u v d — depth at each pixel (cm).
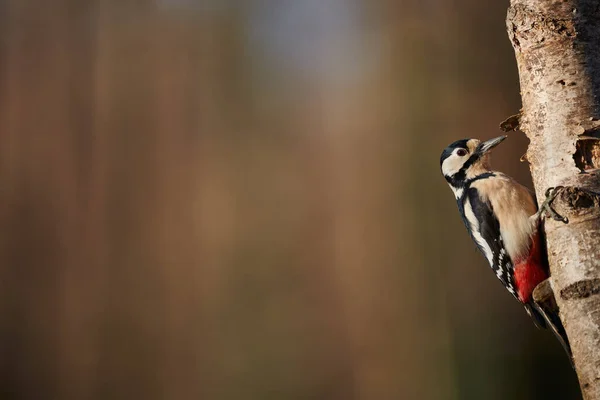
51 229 1519
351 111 1304
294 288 1419
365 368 1146
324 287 1369
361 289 1176
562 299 463
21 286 1468
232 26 1711
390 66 1138
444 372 1046
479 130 1075
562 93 487
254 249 1474
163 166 1600
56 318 1459
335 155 1395
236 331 1418
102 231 1530
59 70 1628
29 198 1530
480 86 1091
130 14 1689
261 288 1445
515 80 1090
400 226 1097
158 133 1622
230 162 1611
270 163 1594
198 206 1568
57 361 1435
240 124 1627
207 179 1603
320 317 1358
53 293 1473
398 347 1084
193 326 1445
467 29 1109
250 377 1379
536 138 500
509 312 1054
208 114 1650
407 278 1084
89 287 1492
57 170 1563
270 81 1691
